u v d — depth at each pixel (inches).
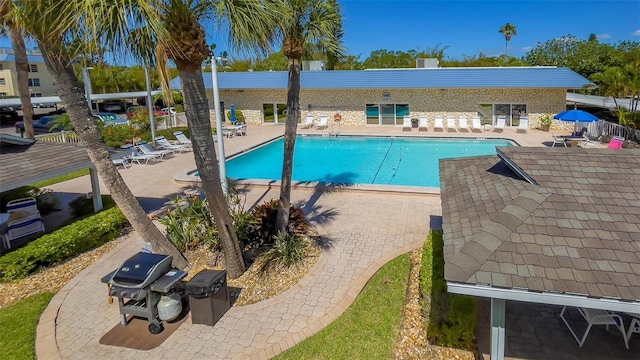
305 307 309.9
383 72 1330.0
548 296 182.5
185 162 850.8
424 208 524.4
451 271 196.4
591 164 273.1
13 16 263.3
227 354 263.0
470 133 1103.0
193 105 294.2
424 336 272.5
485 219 239.6
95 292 343.0
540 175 268.2
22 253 372.8
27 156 448.8
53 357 264.8
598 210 226.4
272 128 1326.3
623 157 277.3
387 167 844.0
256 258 386.9
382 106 1269.7
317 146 1080.2
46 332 290.5
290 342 271.6
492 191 281.3
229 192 472.7
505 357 250.8
